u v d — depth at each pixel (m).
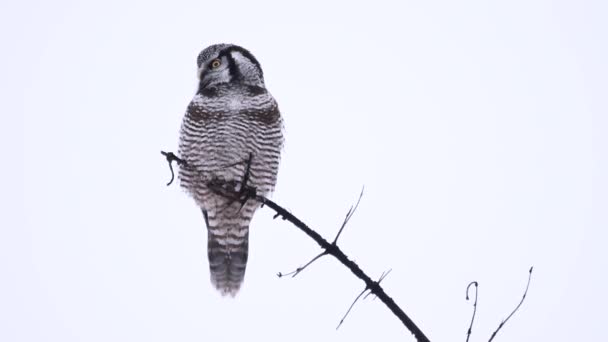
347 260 7.16
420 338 6.81
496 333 7.12
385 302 6.95
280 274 7.24
